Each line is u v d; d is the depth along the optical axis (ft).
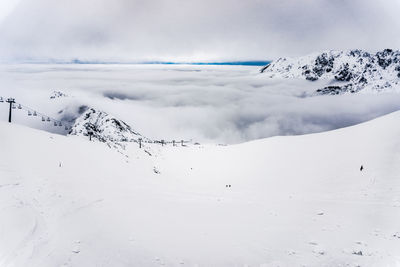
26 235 30.86
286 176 105.60
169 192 73.82
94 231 35.29
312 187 81.35
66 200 45.70
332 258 32.35
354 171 85.76
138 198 58.29
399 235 37.65
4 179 48.37
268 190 86.84
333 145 123.44
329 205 56.44
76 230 34.58
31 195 43.88
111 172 98.22
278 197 70.59
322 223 44.65
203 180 141.28
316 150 126.82
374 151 96.17
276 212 52.37
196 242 36.19
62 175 65.46
